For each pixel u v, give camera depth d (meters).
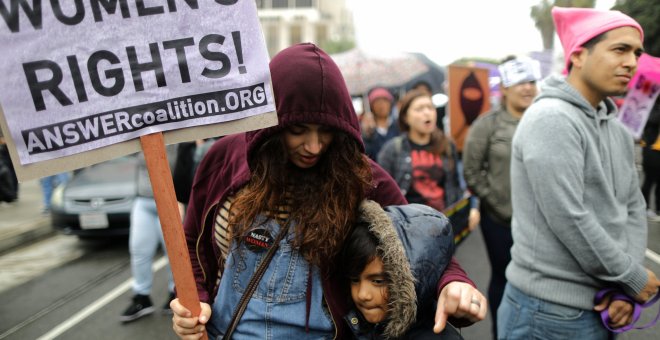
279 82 1.13
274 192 1.17
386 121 5.18
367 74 7.54
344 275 1.18
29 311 3.78
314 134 1.12
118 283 4.34
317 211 1.15
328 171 1.19
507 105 2.77
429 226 1.13
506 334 1.69
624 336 2.67
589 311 1.46
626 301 1.39
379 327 1.16
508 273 1.70
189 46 1.10
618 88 1.43
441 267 1.11
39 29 1.03
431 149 3.00
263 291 1.16
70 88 1.06
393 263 1.06
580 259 1.39
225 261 1.24
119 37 1.07
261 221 1.18
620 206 1.50
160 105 1.11
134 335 3.22
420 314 1.15
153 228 3.47
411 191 2.94
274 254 1.17
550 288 1.50
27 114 1.04
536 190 1.45
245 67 1.12
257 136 1.17
